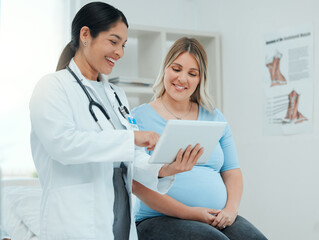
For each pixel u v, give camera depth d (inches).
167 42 140.4
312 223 106.7
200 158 63.5
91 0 129.2
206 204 76.8
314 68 108.1
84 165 61.0
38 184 113.3
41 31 128.6
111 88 71.8
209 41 137.3
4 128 126.0
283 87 115.4
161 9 140.3
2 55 125.7
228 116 134.0
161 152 59.1
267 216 119.2
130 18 135.0
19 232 85.4
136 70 135.8
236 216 79.6
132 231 65.1
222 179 85.6
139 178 68.0
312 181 107.0
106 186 62.0
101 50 62.3
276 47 117.4
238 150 129.5
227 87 134.4
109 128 63.4
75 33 64.6
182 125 57.4
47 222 58.9
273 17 118.6
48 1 129.3
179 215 73.4
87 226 58.3
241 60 128.6
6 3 125.9
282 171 115.0
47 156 61.7
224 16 135.0
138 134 59.8
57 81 61.7
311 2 108.8
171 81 82.4
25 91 127.2
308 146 108.3
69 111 60.2
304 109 109.8
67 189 59.2
